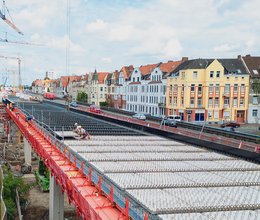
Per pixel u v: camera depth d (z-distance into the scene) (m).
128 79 89.81
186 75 65.31
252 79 66.50
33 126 33.28
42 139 25.58
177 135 26.30
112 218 10.07
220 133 36.84
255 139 30.91
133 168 13.89
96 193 12.30
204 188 11.23
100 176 12.31
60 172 15.68
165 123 47.91
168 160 16.25
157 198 9.82
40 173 32.75
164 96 71.38
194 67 65.38
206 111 66.31
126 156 16.66
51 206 21.06
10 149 51.38
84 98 116.50
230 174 13.58
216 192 10.76
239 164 15.85
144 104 79.50
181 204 9.28
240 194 10.59
